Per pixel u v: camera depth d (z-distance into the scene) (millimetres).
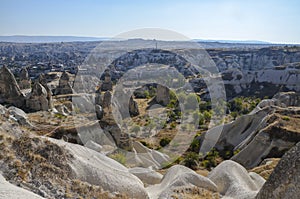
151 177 12695
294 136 27156
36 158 9164
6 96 31984
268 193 7676
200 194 11398
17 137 9852
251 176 14430
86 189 9195
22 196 6762
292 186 7141
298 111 32250
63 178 9148
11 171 8406
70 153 10148
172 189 11328
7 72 31859
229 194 11688
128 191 10227
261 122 32406
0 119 10531
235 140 32875
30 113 29734
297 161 7266
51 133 20281
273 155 26891
